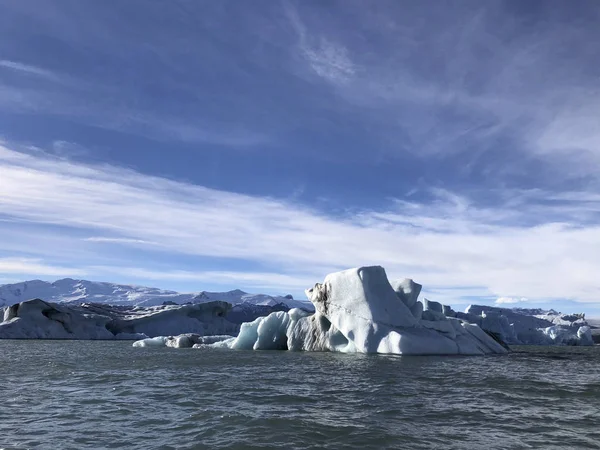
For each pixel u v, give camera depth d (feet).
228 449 23.52
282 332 104.32
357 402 36.47
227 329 223.71
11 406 35.01
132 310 227.81
